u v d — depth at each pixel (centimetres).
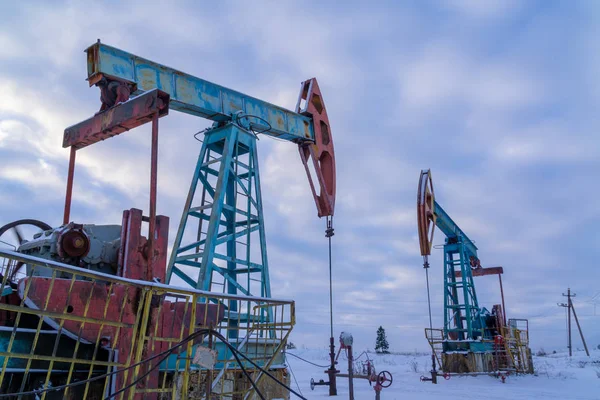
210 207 1279
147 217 698
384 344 7188
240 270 1331
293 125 1611
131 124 755
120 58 1133
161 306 586
